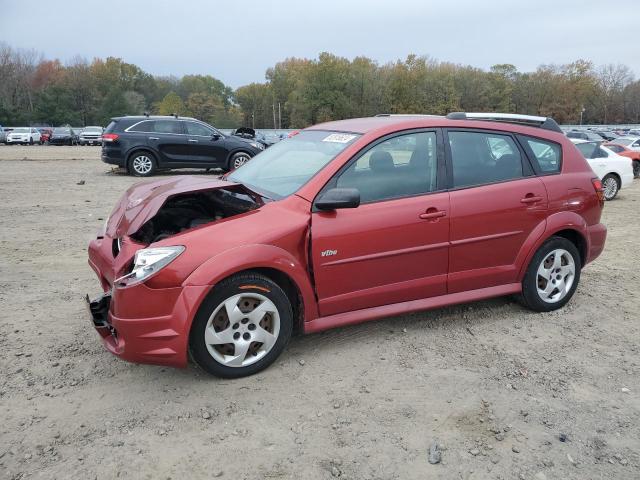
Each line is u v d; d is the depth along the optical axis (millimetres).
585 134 30109
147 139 15453
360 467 2744
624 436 3049
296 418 3141
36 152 29562
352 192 3598
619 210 11203
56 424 3047
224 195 4227
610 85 108812
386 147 4055
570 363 3873
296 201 3756
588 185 4832
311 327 3787
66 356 3838
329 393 3410
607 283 5730
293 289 3764
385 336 4242
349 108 91750
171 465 2730
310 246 3656
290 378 3584
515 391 3479
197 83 130000
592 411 3283
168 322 3266
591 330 4453
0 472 2654
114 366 3711
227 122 112062
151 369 3674
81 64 103375
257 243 3471
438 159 4211
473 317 4652
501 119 4742
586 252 4879
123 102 96062
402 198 4016
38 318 4492
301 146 4523
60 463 2730
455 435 3016
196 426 3053
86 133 45500
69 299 4949
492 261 4406
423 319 4590
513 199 4402
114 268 3629
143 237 3906
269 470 2705
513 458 2838
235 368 3518
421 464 2775
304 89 93188
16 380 3500
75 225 8273
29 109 98250
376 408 3256
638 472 2760
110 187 12820
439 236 4098
